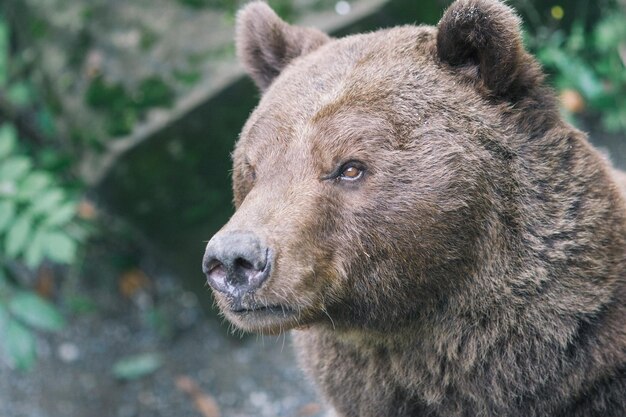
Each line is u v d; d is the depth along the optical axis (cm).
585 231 563
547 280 559
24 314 1070
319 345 630
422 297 563
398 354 591
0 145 1048
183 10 1106
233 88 1025
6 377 1125
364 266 551
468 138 552
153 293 1245
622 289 571
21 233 995
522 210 559
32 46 1201
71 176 1164
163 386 1130
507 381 573
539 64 584
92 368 1158
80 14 1148
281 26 679
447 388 591
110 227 1243
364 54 584
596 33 1109
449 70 574
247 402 1088
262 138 571
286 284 522
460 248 551
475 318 567
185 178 1078
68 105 1138
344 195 547
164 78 1069
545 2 1109
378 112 550
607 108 1123
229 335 1168
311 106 561
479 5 551
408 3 1041
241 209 539
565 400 574
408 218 542
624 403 573
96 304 1234
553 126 576
